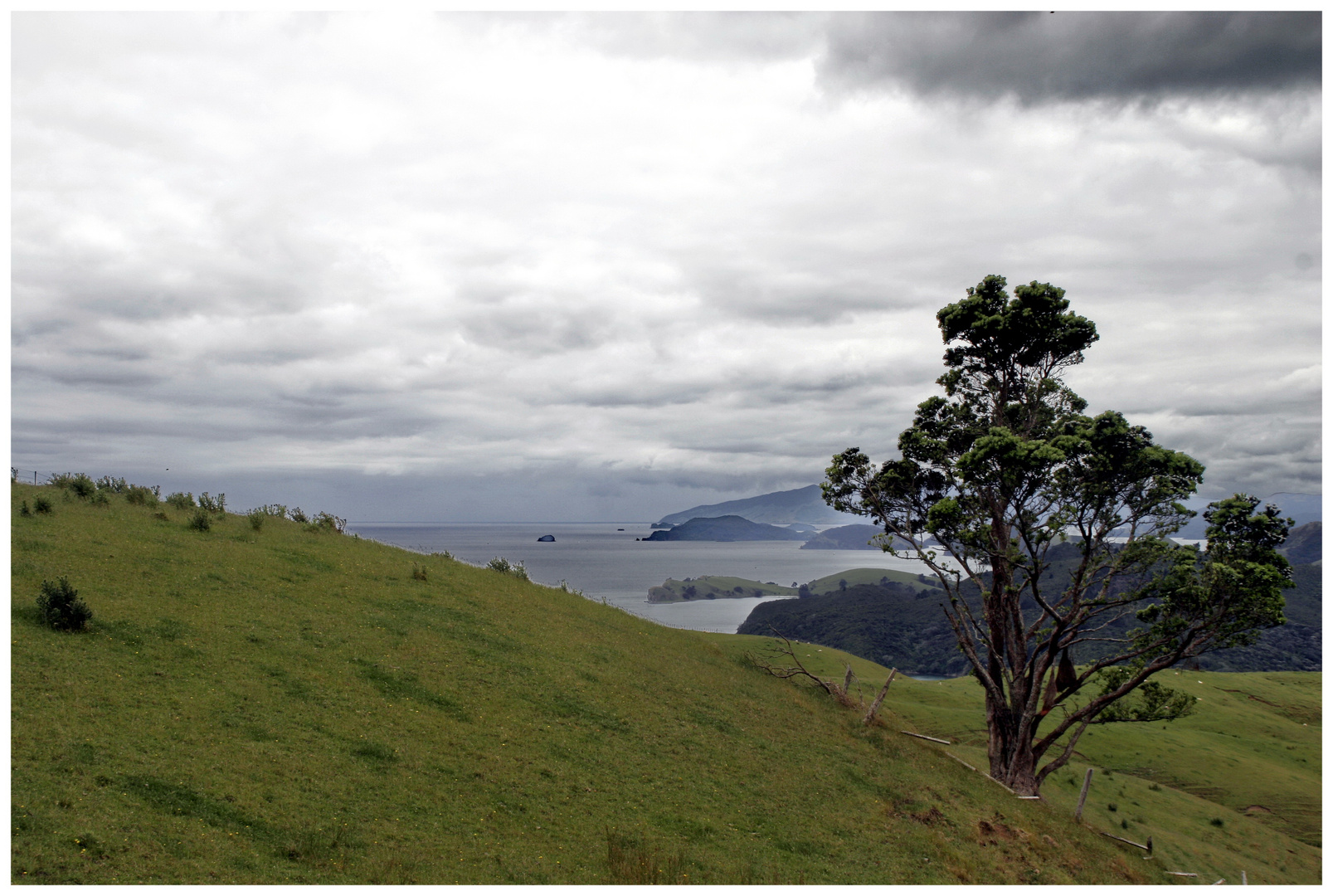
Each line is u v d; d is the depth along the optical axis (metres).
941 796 24.48
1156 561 30.47
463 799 15.25
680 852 15.50
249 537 29.91
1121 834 30.41
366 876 11.65
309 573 26.98
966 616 34.91
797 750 25.02
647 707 24.39
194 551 25.34
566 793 16.94
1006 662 34.53
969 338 34.97
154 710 14.49
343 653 20.44
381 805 14.03
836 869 16.69
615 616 38.97
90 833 10.48
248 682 17.00
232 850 11.27
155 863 10.38
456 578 33.41
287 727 15.64
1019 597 32.78
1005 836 22.03
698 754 21.77
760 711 28.58
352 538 37.44
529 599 34.62
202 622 19.41
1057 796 34.28
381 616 24.50
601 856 14.70
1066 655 32.88
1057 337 33.28
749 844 16.97
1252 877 30.27
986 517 33.50
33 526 23.22
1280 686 80.06
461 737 17.97
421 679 20.48
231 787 12.85
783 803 19.97
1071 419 32.69
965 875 18.19
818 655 64.12
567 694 23.06
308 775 14.13
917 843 19.52
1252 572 27.67
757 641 65.06
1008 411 34.25
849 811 20.72
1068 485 30.81
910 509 36.91
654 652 32.75
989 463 30.27
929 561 35.56
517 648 25.66
